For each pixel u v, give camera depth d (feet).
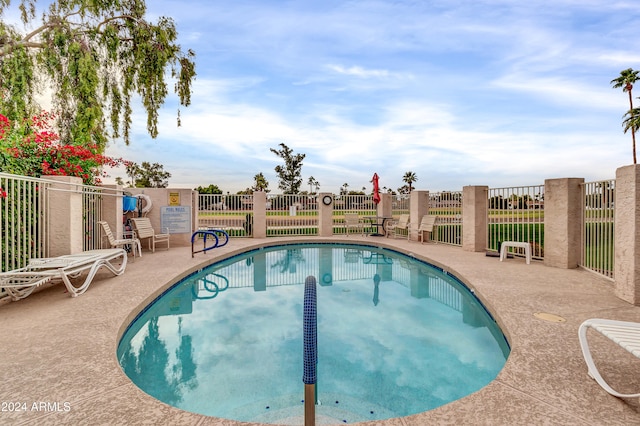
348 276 24.40
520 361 8.22
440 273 23.08
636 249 12.82
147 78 37.19
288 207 45.65
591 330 10.19
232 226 42.63
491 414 6.12
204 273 23.70
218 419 5.99
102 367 7.93
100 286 16.14
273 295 19.43
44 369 7.80
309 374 5.31
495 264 22.22
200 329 13.91
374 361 10.82
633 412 6.12
